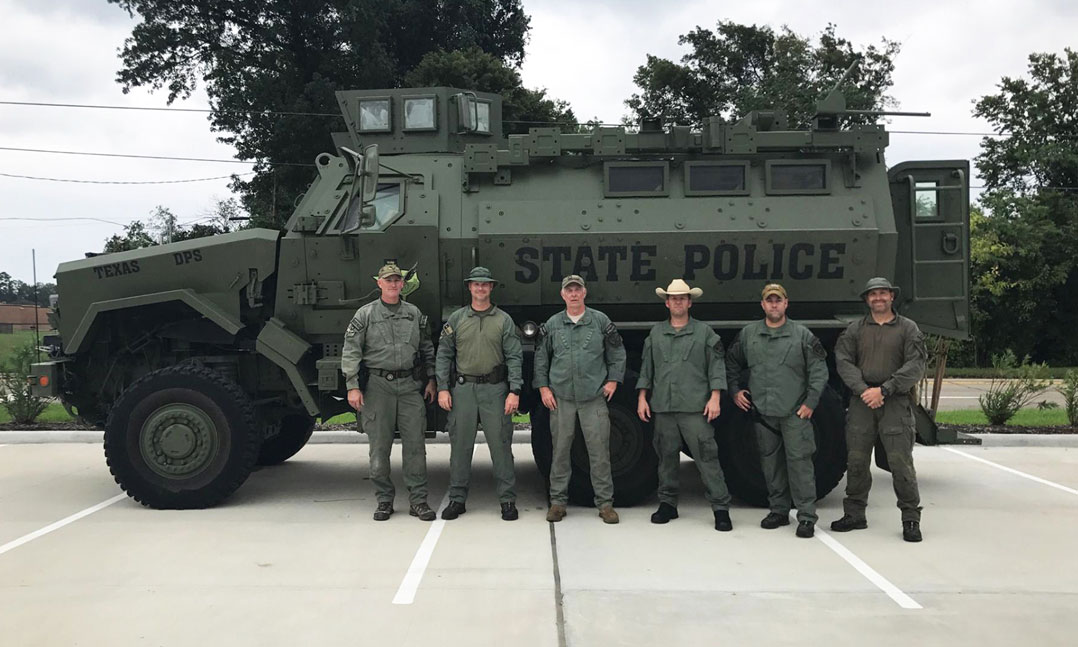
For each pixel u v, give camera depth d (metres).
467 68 24.58
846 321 6.31
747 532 5.67
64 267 6.64
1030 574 4.75
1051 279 26.17
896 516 6.16
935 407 8.41
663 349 5.80
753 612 4.11
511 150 6.51
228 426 6.25
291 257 6.44
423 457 6.08
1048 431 10.02
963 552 5.19
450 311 6.44
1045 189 29.89
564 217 6.40
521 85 26.94
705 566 4.87
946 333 6.71
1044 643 3.73
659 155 6.64
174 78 26.62
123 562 4.94
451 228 6.39
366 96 7.05
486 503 6.57
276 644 3.70
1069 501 6.64
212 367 6.68
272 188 25.20
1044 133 31.48
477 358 5.93
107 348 6.96
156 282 6.58
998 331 26.89
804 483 5.61
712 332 5.79
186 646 3.68
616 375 5.85
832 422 6.19
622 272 6.37
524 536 5.54
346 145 7.23
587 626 3.91
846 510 5.77
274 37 24.62
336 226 6.48
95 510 6.32
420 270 6.38
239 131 25.91
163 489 6.25
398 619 4.00
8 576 4.68
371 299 6.41
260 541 5.42
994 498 6.75
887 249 6.39
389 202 6.52
